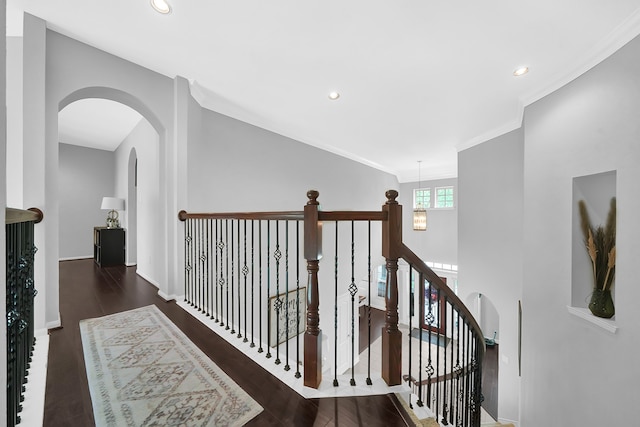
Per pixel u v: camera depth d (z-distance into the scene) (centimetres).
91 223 564
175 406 127
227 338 196
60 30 211
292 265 433
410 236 803
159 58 248
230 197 354
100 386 139
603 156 215
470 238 465
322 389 143
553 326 266
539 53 225
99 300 277
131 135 456
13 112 193
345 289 598
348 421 122
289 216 157
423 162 683
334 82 284
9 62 193
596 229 236
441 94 304
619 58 200
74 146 546
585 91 233
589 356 225
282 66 257
